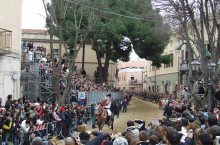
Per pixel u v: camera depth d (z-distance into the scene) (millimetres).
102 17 46281
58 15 33344
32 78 32156
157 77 77500
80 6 40312
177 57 63750
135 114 40031
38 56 34656
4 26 27078
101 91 39625
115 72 69500
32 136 18938
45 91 33250
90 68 67250
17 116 19484
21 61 32562
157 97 59531
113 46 51594
